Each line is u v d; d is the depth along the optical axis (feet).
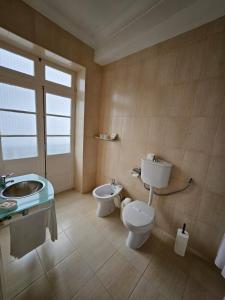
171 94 5.18
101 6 4.73
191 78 4.68
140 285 3.85
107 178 8.17
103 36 6.27
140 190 6.59
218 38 4.09
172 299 3.60
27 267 4.05
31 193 4.24
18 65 5.56
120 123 7.09
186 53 4.71
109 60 7.00
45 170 7.33
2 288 2.97
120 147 7.22
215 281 4.12
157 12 4.58
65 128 7.79
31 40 4.92
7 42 5.06
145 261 4.57
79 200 7.77
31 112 6.25
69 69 7.22
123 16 5.05
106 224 6.10
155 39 5.16
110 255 4.66
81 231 5.61
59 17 5.30
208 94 4.40
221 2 3.67
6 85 5.41
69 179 8.70
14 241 3.35
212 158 4.49
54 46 5.58
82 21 5.54
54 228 4.31
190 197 5.07
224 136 4.23
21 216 3.56
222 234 4.49
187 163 5.02
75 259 4.42
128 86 6.55
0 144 5.59
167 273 4.24
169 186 5.55
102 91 7.86
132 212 5.01
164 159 5.60
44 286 3.63
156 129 5.72
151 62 5.62
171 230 5.69
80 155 8.09
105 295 3.57
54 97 6.98
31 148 6.58
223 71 4.10
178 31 4.68
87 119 7.66
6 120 5.63
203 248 4.94
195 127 4.74
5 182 4.25
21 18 4.58
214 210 4.59
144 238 5.19
